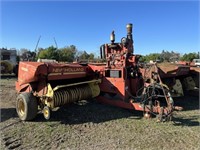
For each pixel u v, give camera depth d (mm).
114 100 6613
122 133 4914
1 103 7871
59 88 5848
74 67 6230
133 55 6738
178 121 5711
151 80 6156
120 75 6480
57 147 4230
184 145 4309
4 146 4258
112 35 6855
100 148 4176
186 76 9086
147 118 5883
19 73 6402
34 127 5309
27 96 5652
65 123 5582
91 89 6727
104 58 7266
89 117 6020
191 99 8617
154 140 4535
